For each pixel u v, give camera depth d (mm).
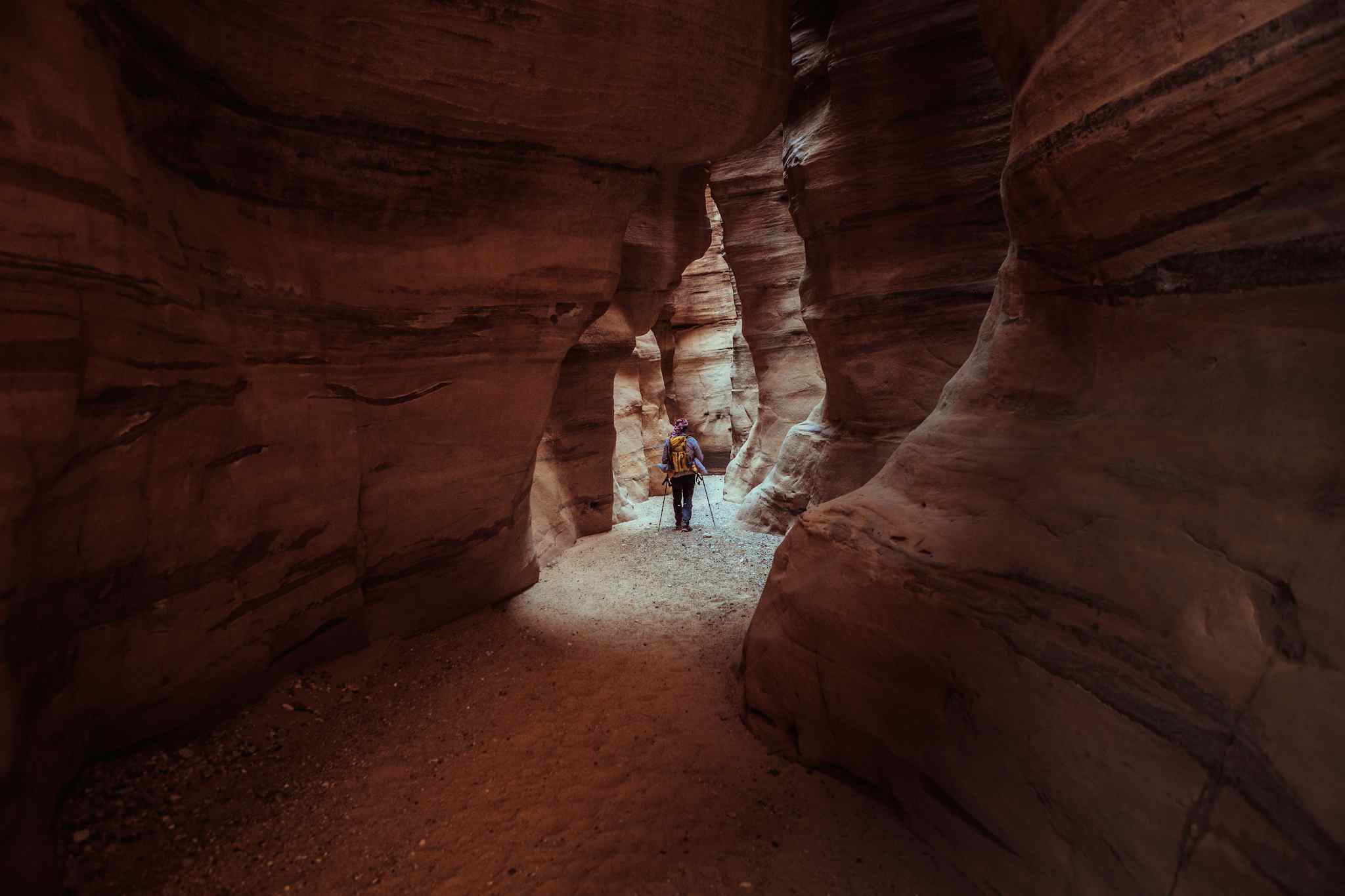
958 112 6629
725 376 18438
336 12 3271
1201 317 2246
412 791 3129
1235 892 1609
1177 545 2068
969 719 2510
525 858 2670
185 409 3049
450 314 4754
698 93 4562
